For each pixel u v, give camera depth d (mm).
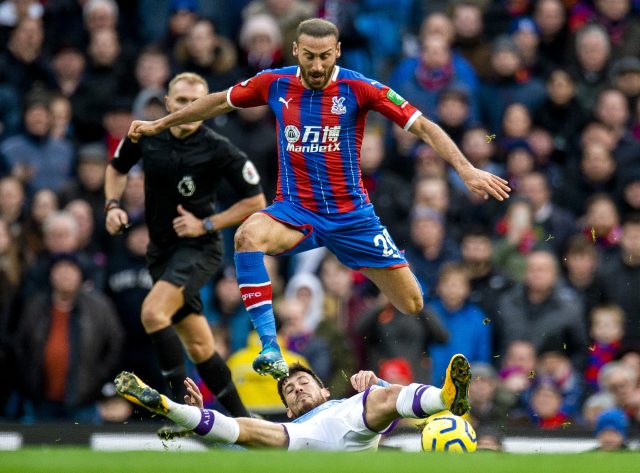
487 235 39531
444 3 51062
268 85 25328
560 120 46562
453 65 46719
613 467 19781
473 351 38125
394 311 37156
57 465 19531
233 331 38750
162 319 28406
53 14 47375
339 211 25406
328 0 47281
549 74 48219
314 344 36875
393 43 49469
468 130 44156
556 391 35844
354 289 39906
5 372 36938
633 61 47406
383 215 41781
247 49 45562
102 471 19078
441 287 38438
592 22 49438
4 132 44969
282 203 25500
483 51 48188
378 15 49594
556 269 40000
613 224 41500
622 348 39000
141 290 38688
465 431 25266
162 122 25594
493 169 44250
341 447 26406
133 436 32719
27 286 38062
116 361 37250
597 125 45406
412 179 43562
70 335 36656
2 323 37594
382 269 25750
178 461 19859
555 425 35500
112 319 37219
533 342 38188
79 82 44938
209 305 39656
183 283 28594
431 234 40375
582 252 40125
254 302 24797
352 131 25344
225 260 40688
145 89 44719
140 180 39656
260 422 26172
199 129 28875
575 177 44625
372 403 26141
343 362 36906
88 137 44625
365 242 25547
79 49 46750
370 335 37062
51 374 36469
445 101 44625
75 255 37156
